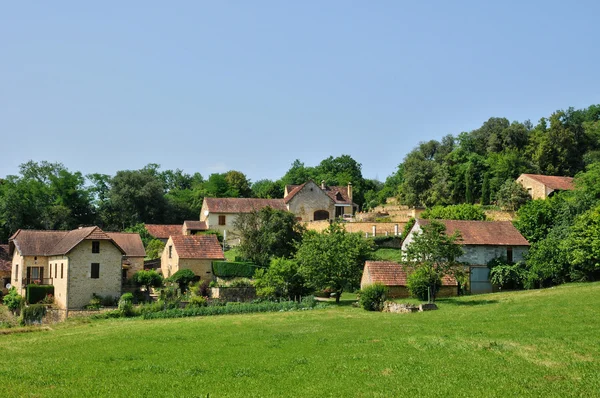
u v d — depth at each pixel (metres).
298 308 53.44
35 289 64.25
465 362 25.34
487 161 101.19
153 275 66.81
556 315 37.19
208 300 59.28
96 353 31.11
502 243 62.00
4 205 91.94
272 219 73.50
